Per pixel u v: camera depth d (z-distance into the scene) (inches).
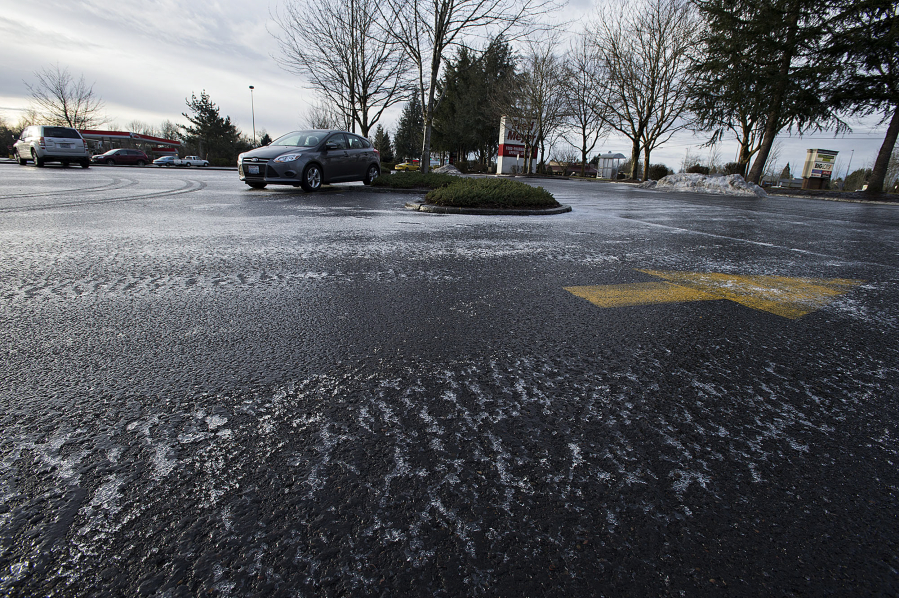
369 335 94.4
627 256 194.9
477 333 97.7
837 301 135.6
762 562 42.3
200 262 157.5
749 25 738.2
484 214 346.0
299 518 45.5
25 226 220.7
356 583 38.9
